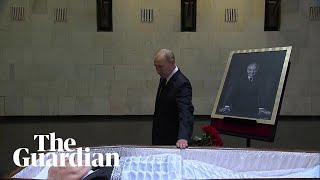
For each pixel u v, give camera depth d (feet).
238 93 13.89
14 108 29.07
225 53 29.12
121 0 28.71
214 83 29.22
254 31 28.96
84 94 29.19
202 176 7.72
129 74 29.17
